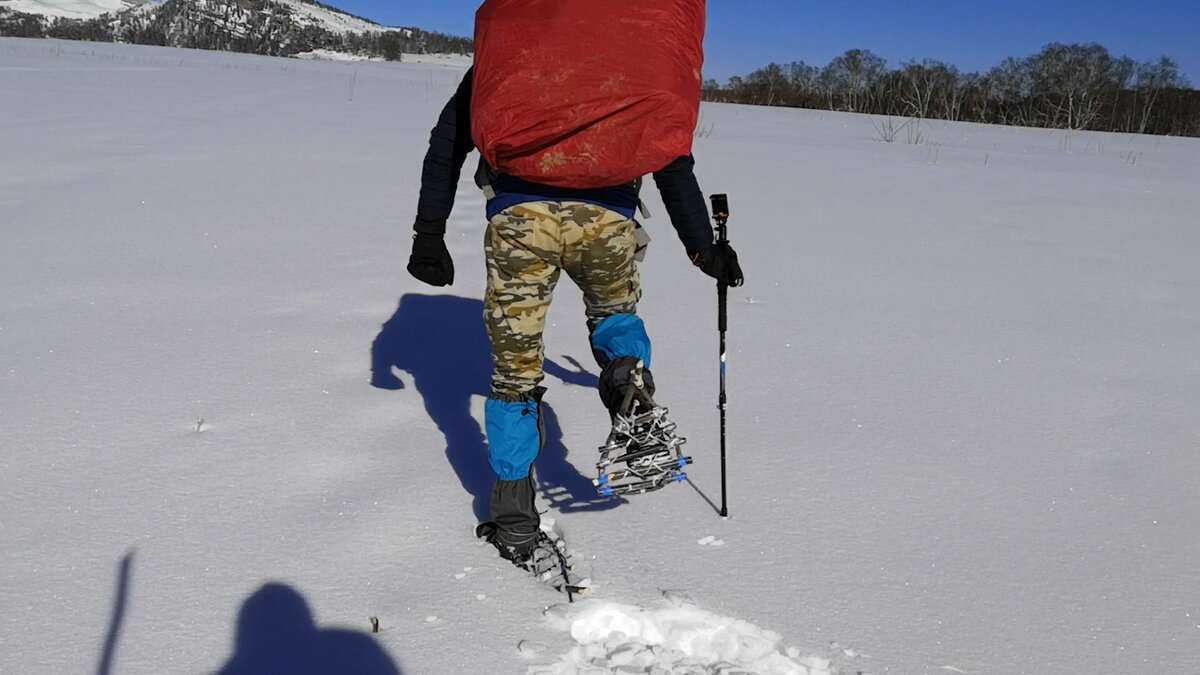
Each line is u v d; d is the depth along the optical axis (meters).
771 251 6.70
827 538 2.95
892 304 5.48
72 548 2.72
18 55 25.80
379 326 4.74
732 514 3.06
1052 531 3.05
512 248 2.70
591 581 2.66
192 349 4.29
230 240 6.25
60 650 2.30
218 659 2.29
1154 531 3.07
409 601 2.54
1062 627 2.56
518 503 2.71
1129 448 3.68
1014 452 3.61
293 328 4.64
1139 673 2.39
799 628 2.51
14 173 8.20
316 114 14.90
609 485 2.75
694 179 2.78
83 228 6.39
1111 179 11.56
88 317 4.64
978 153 14.48
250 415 3.65
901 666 2.38
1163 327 5.24
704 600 2.61
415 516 2.97
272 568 2.66
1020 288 5.95
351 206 7.48
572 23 2.54
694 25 2.66
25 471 3.14
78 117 12.55
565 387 4.07
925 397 4.11
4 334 4.37
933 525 3.05
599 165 2.54
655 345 4.62
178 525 2.86
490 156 2.56
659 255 6.42
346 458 3.34
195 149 10.09
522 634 2.43
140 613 2.45
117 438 3.41
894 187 10.02
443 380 4.09
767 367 4.38
